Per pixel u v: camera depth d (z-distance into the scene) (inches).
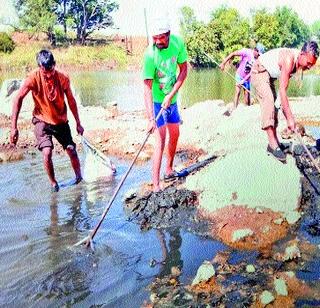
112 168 284.4
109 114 502.9
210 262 175.0
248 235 191.2
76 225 211.9
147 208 220.4
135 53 2133.4
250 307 147.1
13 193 255.8
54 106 247.1
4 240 196.7
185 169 265.4
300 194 215.2
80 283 164.2
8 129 435.5
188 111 419.8
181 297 153.8
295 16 1953.7
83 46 2164.1
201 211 215.6
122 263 177.3
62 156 336.8
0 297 156.2
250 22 1843.0
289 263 171.9
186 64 226.5
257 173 225.9
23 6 2268.7
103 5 2379.4
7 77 1342.3
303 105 538.6
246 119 323.9
